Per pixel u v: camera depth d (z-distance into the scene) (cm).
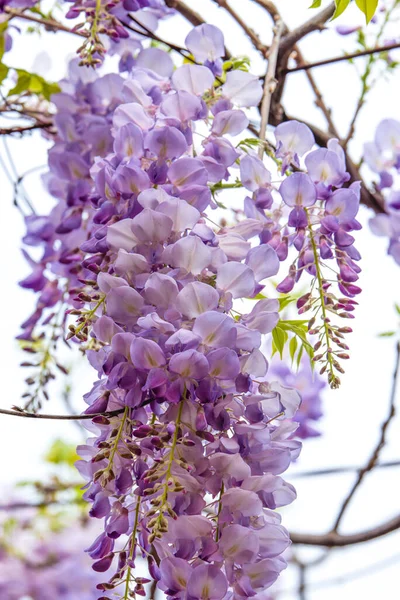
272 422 87
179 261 83
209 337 80
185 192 85
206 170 85
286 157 93
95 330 83
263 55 114
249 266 85
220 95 94
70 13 99
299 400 86
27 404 106
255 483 81
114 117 89
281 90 114
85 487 84
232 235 86
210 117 94
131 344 79
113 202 85
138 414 82
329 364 86
